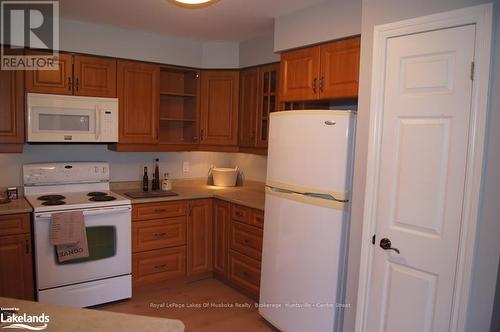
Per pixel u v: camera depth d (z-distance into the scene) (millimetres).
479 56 1600
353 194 2125
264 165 3803
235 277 3346
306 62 2660
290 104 2941
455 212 1706
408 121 1865
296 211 2455
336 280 2238
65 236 2715
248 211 3145
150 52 3395
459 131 1682
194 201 3488
